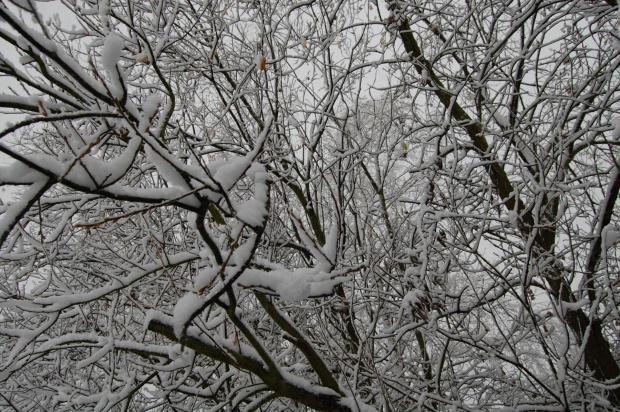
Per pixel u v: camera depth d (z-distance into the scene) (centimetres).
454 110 568
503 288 451
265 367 345
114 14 307
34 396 532
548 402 473
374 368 364
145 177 570
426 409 496
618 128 414
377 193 559
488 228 506
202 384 466
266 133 218
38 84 215
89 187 175
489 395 565
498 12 526
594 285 513
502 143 522
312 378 529
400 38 562
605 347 506
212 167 222
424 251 408
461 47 511
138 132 171
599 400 459
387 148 543
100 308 511
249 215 213
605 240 449
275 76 494
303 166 545
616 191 458
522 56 504
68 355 523
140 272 344
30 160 163
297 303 509
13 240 417
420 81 546
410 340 596
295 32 571
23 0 165
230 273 230
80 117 172
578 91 484
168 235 563
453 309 427
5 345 525
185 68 532
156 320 317
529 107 489
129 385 375
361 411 364
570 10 488
